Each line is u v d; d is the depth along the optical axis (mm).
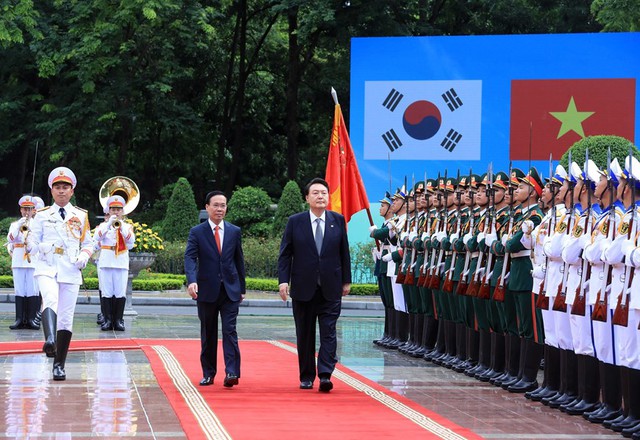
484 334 11758
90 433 7918
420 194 13992
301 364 10703
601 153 15672
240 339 16328
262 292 27969
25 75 38125
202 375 11422
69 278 11117
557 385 10039
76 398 9680
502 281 11008
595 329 8961
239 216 33188
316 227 10734
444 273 12906
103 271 17062
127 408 9125
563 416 9242
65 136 37031
